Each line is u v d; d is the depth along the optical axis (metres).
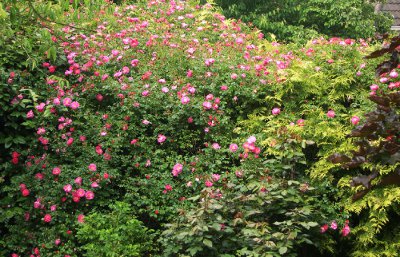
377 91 4.68
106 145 4.73
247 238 3.84
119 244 3.92
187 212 4.00
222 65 5.35
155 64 5.60
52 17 4.66
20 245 4.34
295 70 5.34
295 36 11.00
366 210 4.36
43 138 4.74
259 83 5.25
